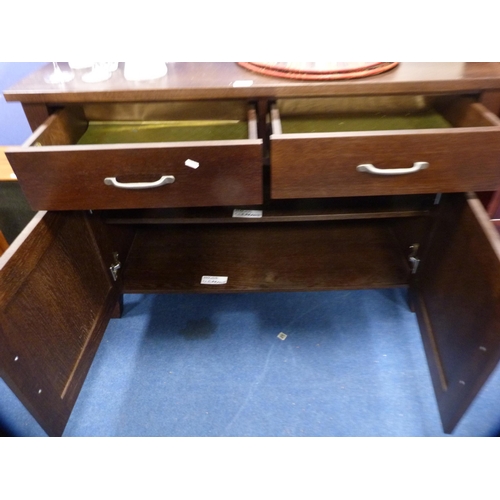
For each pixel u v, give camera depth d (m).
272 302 1.11
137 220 0.94
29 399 0.64
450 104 0.80
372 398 0.87
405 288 1.09
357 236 1.13
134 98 0.73
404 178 0.68
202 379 0.92
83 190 0.67
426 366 0.93
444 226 0.81
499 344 0.58
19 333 0.61
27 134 1.19
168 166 0.64
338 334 1.01
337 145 0.63
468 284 0.70
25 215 1.09
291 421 0.84
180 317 1.08
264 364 0.95
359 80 0.71
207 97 0.72
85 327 0.84
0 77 1.07
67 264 0.77
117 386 0.92
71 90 0.72
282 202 0.98
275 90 0.71
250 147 0.62
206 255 1.09
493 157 0.65
